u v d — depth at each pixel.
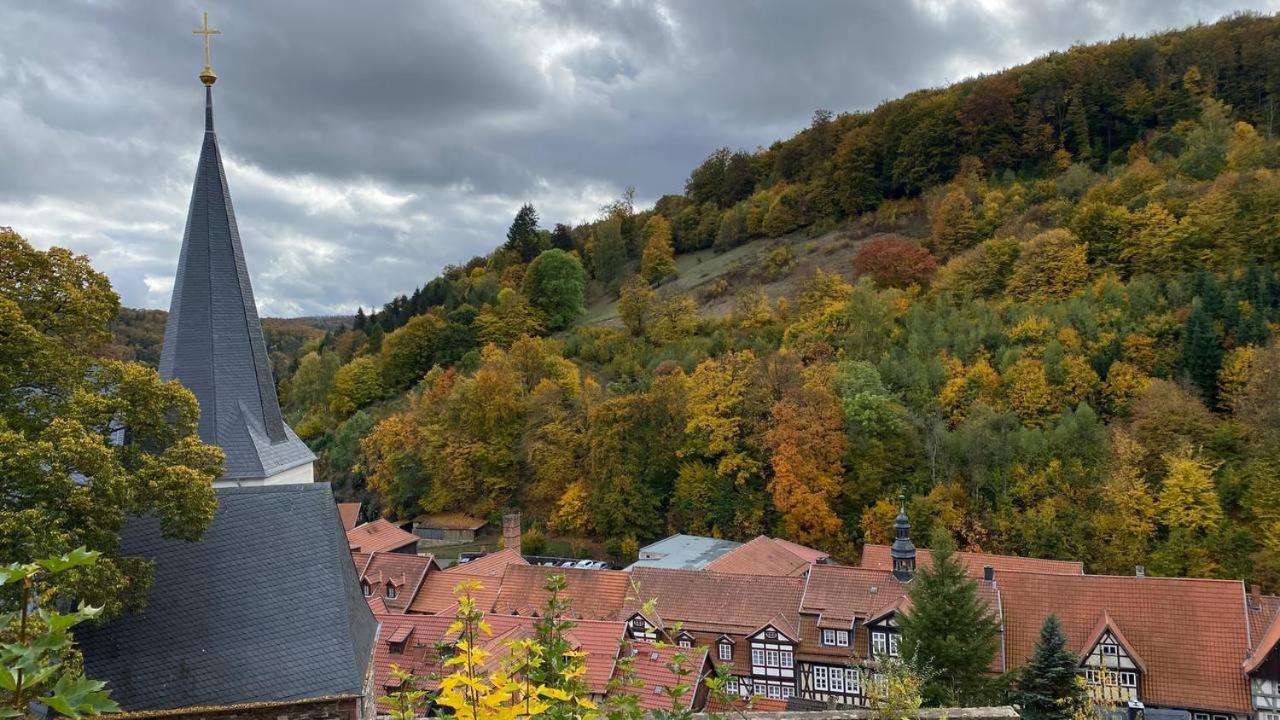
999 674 42.69
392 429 88.75
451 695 7.88
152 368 25.19
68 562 5.67
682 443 73.69
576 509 74.88
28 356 23.33
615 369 93.00
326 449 100.88
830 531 64.50
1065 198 97.06
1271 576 50.91
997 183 109.62
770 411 70.00
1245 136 99.81
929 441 65.19
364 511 90.38
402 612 53.44
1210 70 115.75
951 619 37.62
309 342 159.12
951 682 36.69
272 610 22.14
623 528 73.31
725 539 69.06
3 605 17.30
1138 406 62.81
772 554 58.16
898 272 93.19
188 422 25.47
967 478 64.25
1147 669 41.94
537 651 8.38
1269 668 39.25
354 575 25.03
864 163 122.44
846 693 45.72
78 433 20.97
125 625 21.22
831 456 66.31
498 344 111.88
